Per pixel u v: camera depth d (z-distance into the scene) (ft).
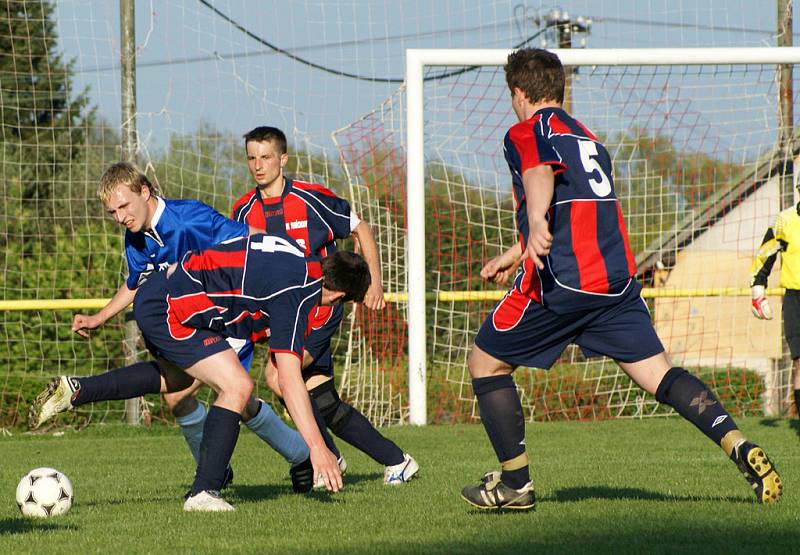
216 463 55.31
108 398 60.44
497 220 143.74
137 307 55.11
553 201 49.21
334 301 56.90
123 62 140.97
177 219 62.13
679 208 148.87
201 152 146.30
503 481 52.29
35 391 142.20
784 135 139.44
